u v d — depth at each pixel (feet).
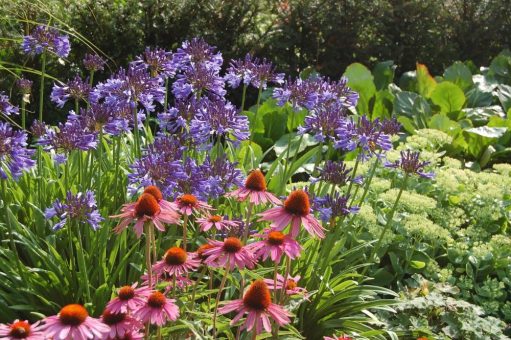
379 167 18.40
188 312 9.59
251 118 22.02
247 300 7.79
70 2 23.38
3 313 11.77
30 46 14.28
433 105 25.71
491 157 23.00
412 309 13.96
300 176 21.56
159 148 12.25
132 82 12.32
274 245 8.74
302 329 12.52
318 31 28.89
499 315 15.26
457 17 32.65
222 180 11.98
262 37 27.25
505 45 33.27
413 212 16.39
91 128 12.22
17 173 10.68
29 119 22.86
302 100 13.46
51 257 12.04
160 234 11.89
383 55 30.35
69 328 6.94
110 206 13.67
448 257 16.01
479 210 16.97
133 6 24.18
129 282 12.10
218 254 8.62
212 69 13.78
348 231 14.82
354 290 12.83
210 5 25.59
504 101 26.58
